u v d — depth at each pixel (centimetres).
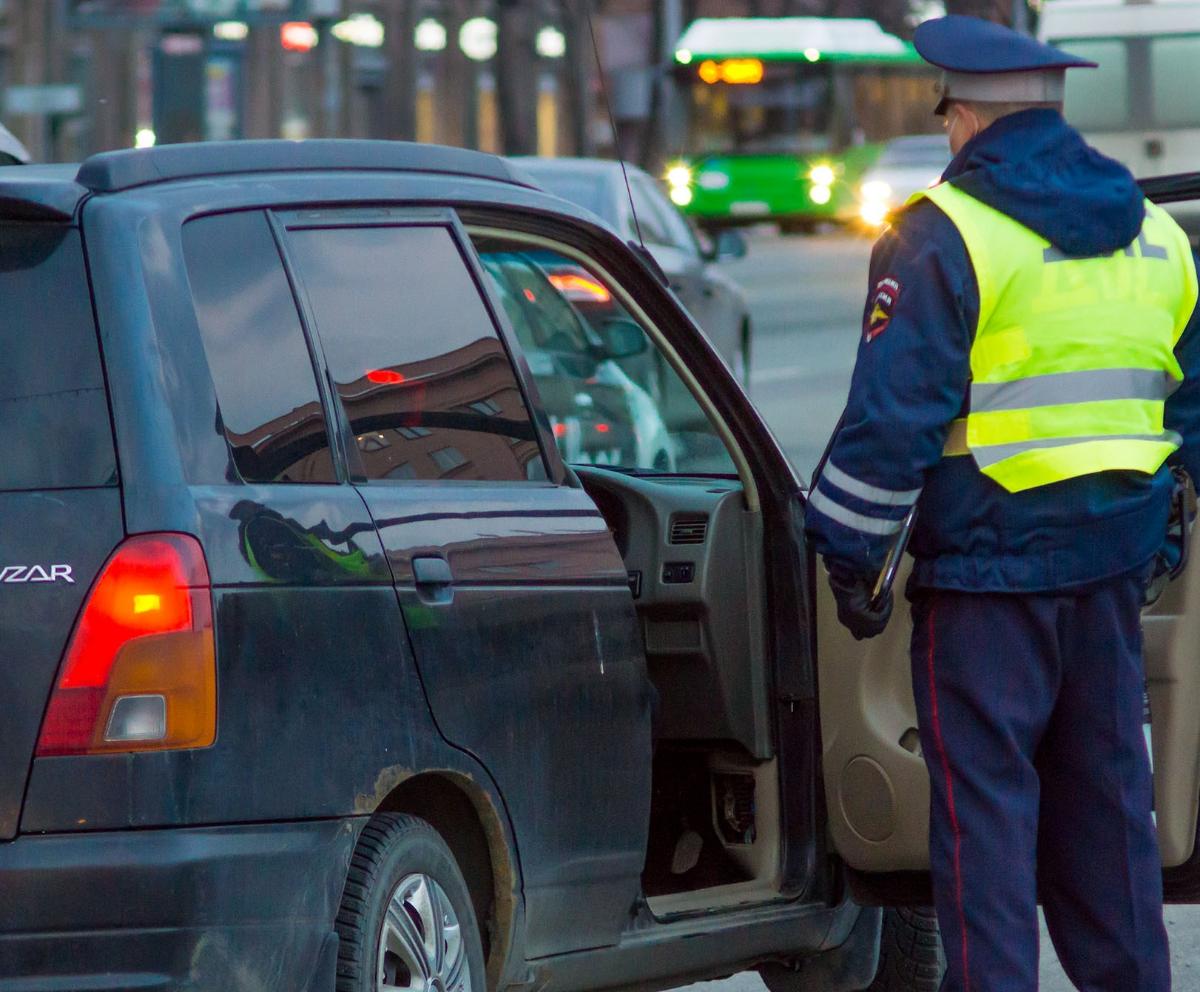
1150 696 1328
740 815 1404
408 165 1216
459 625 1126
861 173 10112
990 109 1187
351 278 1143
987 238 1155
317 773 1039
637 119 9581
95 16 5350
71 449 1012
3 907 976
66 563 998
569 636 1200
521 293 3039
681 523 1395
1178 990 1573
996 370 1161
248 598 1020
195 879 984
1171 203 1394
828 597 1353
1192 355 1233
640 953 1259
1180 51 8256
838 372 5931
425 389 1162
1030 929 1162
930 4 10356
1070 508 1162
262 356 1076
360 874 1054
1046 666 1177
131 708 988
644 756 1253
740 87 10044
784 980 1509
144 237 1047
